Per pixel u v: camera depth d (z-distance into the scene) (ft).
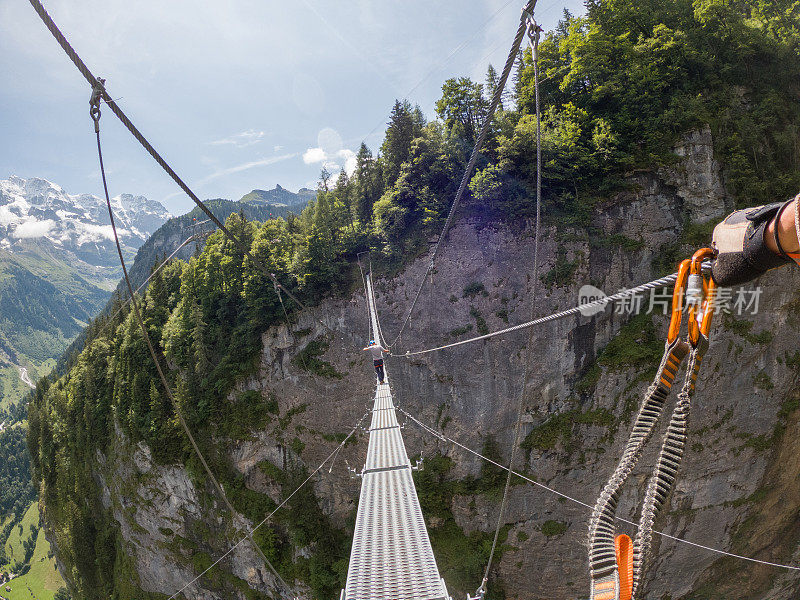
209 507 229.66
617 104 203.41
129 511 258.78
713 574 184.34
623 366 180.75
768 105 188.03
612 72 200.23
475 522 190.29
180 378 244.22
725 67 191.72
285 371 224.33
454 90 225.76
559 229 189.78
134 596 260.83
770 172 183.32
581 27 209.67
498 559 185.68
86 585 286.46
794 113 189.37
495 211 199.52
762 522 183.73
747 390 175.32
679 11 209.87
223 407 232.53
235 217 269.85
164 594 250.78
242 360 233.55
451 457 196.75
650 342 180.65
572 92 213.05
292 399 221.66
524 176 200.85
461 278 199.82
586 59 200.54
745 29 194.59
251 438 224.33
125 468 258.98
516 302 192.24
